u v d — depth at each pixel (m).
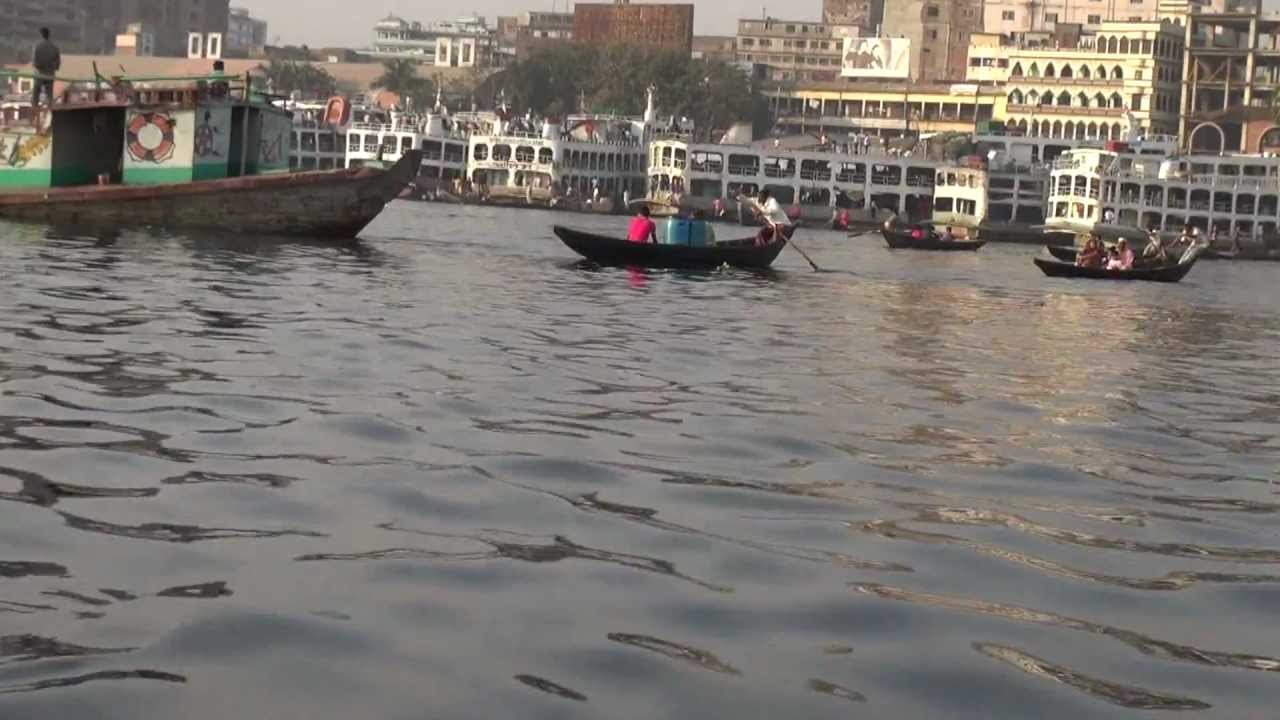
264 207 48.75
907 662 9.16
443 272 40.22
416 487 13.03
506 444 15.22
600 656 9.00
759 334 28.47
